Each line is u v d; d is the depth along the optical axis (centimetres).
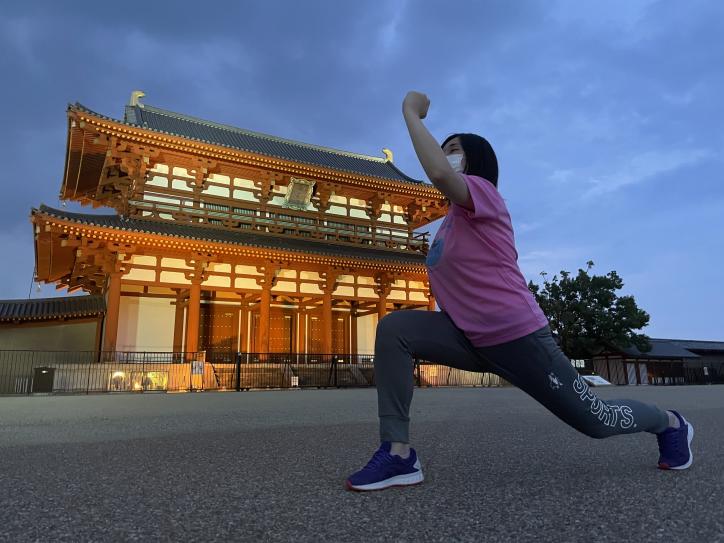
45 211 2020
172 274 2319
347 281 2786
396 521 179
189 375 2048
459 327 230
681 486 232
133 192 2409
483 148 245
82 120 2173
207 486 240
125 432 503
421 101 225
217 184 2695
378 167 3706
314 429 519
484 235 224
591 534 164
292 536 163
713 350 4541
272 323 2816
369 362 2770
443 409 802
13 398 1275
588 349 3922
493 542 157
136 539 160
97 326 2605
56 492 229
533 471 273
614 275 3928
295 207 2841
